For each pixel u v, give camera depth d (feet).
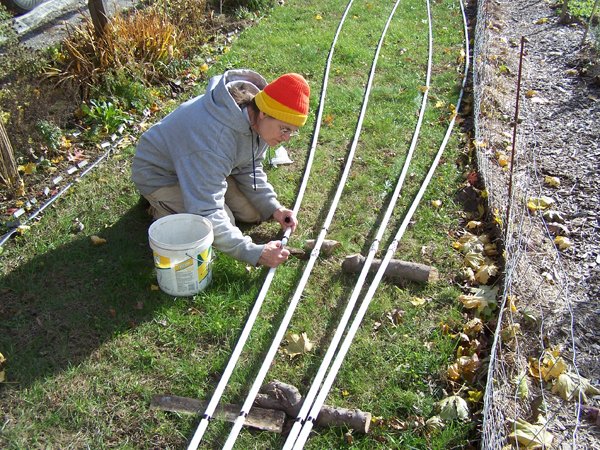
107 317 12.15
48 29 25.12
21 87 18.01
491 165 17.70
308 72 22.90
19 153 16.74
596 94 22.13
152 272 13.26
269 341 11.78
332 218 15.31
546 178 17.29
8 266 13.37
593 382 11.43
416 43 25.95
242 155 13.05
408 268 13.25
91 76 19.85
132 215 15.06
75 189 15.98
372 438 10.05
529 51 26.13
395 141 18.72
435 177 16.97
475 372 11.10
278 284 13.10
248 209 14.58
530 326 12.39
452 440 9.98
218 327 11.93
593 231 15.30
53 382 10.82
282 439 10.05
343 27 27.20
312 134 18.89
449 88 22.13
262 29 26.68
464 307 12.70
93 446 9.83
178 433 10.02
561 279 13.74
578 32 27.50
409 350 11.63
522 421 10.32
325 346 11.81
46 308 12.32
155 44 21.85
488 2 30.37
